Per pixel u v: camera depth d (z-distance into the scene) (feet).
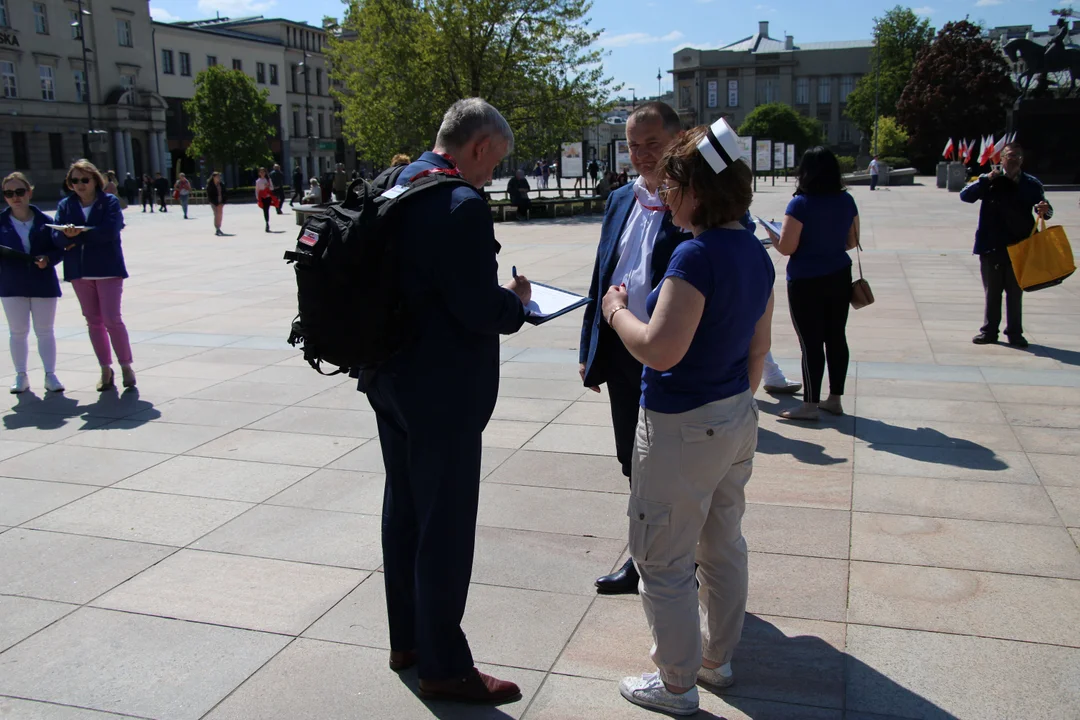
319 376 24.45
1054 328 28.68
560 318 32.22
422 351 9.13
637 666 10.37
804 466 16.67
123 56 192.24
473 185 9.72
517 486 15.97
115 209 22.39
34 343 29.50
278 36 250.57
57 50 178.40
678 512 8.84
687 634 9.07
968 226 64.85
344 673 10.34
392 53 90.33
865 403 20.75
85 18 183.32
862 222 70.13
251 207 138.31
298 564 13.14
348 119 97.19
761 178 179.52
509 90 92.73
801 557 12.94
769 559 12.91
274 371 25.03
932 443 17.78
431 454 9.30
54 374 22.89
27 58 172.86
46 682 10.23
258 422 20.17
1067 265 24.97
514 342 28.27
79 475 16.88
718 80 327.47
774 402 21.15
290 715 9.56
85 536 14.16
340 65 97.96
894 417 19.60
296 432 19.42
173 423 20.16
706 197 8.43
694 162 8.45
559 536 13.89
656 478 8.84
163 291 40.83
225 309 35.63
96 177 22.13
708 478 8.77
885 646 10.60
